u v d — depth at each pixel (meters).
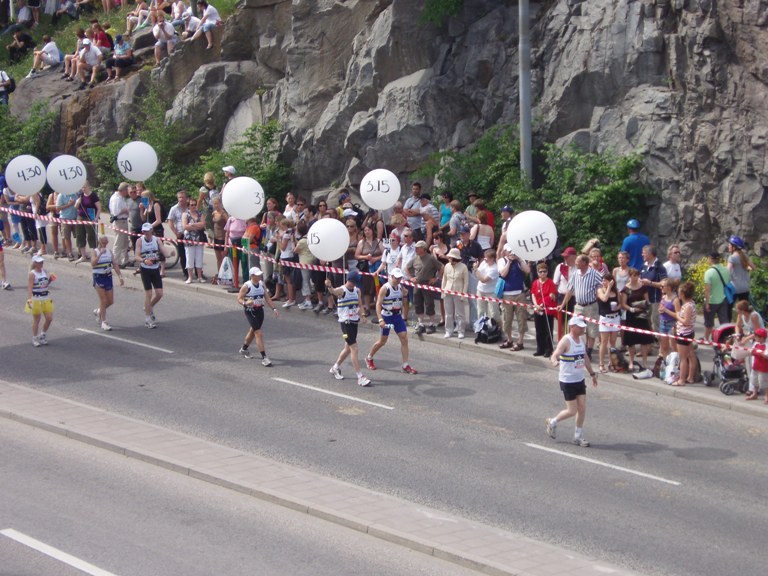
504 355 19.70
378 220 22.84
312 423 16.05
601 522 12.30
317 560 11.03
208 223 25.36
